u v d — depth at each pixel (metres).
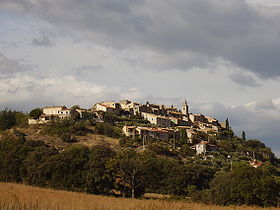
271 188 88.56
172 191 122.69
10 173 115.00
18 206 34.50
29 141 172.62
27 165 112.31
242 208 60.91
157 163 124.75
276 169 190.25
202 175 133.88
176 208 45.12
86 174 98.88
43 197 49.28
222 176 98.88
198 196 93.19
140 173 101.38
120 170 100.00
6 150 126.38
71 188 97.56
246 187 88.12
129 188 100.50
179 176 126.12
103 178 97.25
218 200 89.31
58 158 104.25
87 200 49.38
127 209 40.97
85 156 105.94
